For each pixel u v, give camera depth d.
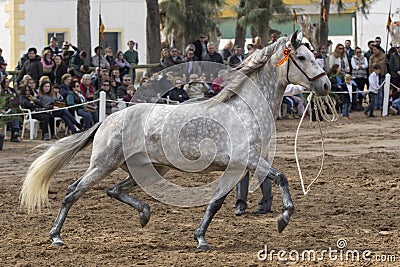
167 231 9.85
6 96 19.34
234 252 8.73
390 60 26.36
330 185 13.28
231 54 25.98
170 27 27.83
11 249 8.88
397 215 10.85
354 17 34.03
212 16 29.50
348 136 20.53
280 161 16.09
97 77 21.58
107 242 9.25
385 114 25.89
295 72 8.95
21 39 31.39
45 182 9.03
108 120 9.06
